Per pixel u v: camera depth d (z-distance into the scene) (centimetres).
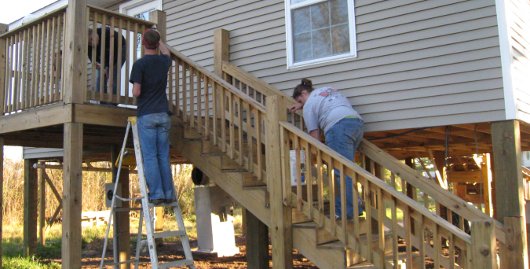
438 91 552
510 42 519
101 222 1520
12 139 693
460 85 538
